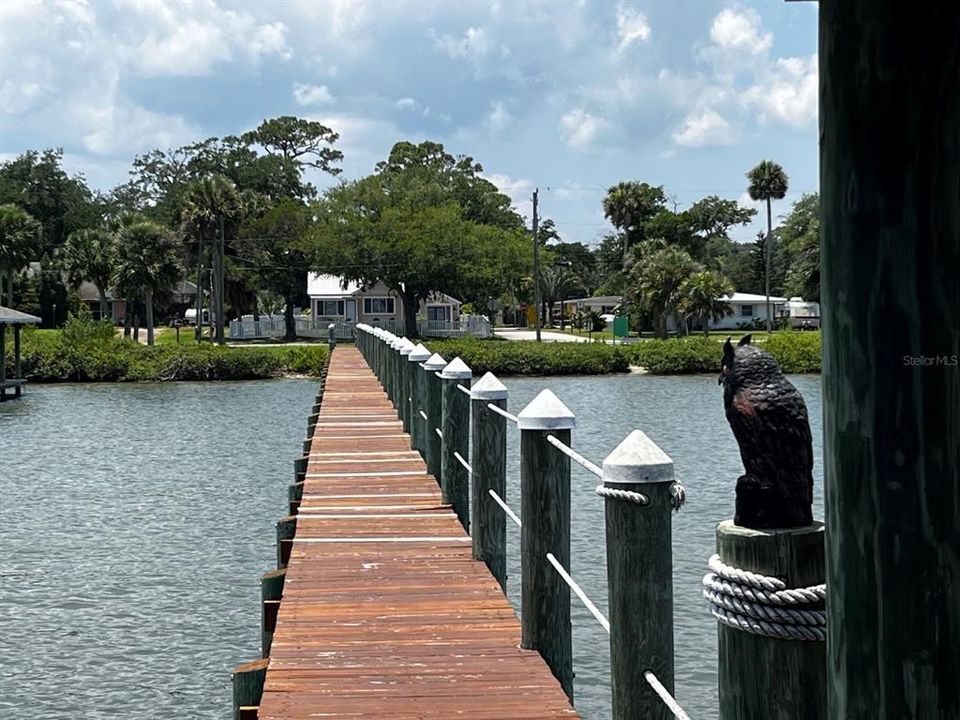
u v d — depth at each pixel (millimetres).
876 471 1696
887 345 1680
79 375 55906
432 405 11562
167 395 48219
